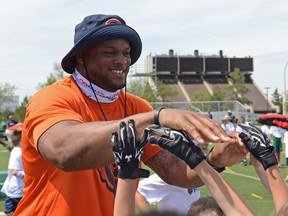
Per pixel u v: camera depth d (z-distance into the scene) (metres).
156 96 84.12
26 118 2.34
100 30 2.40
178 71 114.19
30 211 2.53
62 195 2.41
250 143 2.06
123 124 1.79
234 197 1.83
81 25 2.47
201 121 1.67
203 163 1.85
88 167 1.88
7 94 85.50
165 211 1.91
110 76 2.51
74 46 2.45
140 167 2.02
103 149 1.83
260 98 110.50
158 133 1.82
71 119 2.04
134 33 2.49
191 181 2.68
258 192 11.20
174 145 1.81
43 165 2.43
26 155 2.46
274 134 16.41
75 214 2.42
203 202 2.57
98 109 2.59
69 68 2.63
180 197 4.40
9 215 7.98
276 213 1.97
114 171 2.55
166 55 114.56
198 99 96.75
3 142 14.19
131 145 1.79
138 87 67.00
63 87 2.46
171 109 1.78
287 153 14.53
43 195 2.47
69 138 1.88
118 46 2.47
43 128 2.02
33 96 2.35
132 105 2.84
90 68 2.52
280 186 1.99
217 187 1.84
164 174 2.79
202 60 116.00
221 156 2.23
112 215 2.54
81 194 2.42
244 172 14.95
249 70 117.56
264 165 2.03
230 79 109.88
